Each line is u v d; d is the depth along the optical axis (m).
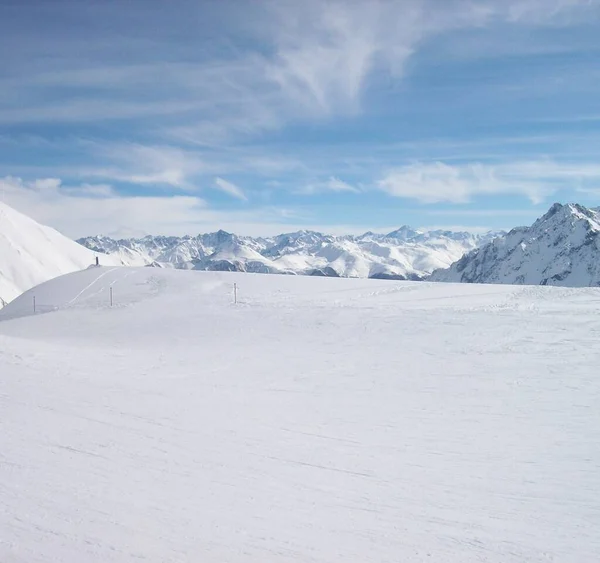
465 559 7.35
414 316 30.41
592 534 8.02
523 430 13.02
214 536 7.88
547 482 9.94
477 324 27.27
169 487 9.66
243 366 22.23
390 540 7.85
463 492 9.53
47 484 9.66
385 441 12.38
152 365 22.97
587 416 13.95
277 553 7.44
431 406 15.40
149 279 53.75
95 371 21.34
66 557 7.20
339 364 21.75
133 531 7.98
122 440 12.27
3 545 7.48
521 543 7.78
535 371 18.83
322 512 8.74
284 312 34.84
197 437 12.58
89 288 51.59
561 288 39.91
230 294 44.59
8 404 15.46
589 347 21.67
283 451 11.66
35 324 38.84
